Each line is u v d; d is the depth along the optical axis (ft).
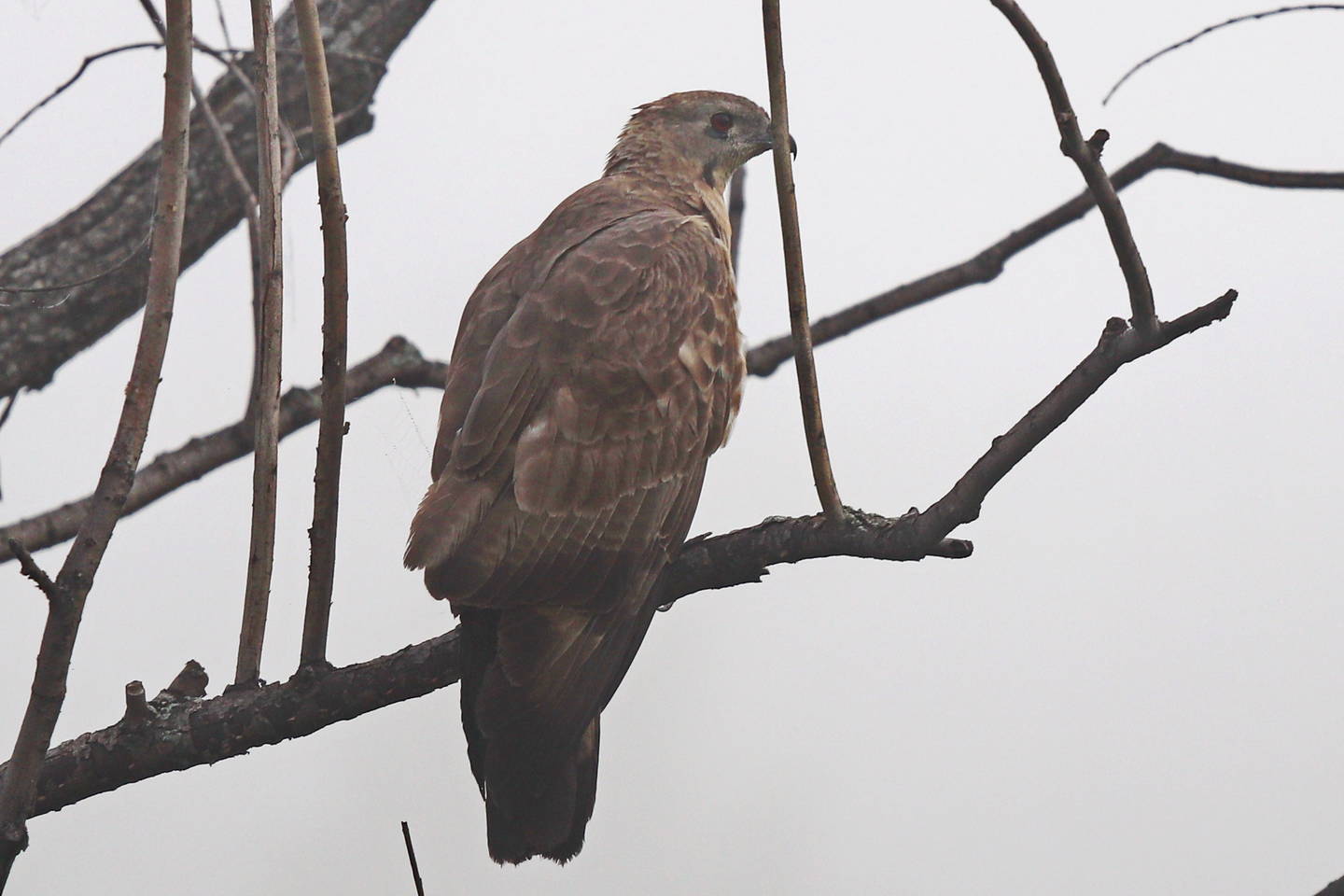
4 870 20.93
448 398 27.63
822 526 24.50
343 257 23.31
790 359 35.42
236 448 32.94
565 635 25.41
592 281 28.09
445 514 25.43
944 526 22.88
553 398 26.76
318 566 24.48
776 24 22.63
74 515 32.22
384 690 24.73
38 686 20.63
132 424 20.72
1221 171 30.09
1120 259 20.99
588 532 26.17
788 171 22.94
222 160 35.53
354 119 36.88
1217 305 20.99
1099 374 21.54
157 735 24.58
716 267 29.68
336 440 24.03
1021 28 20.35
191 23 21.30
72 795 24.57
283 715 24.63
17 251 34.99
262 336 24.26
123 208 35.55
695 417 27.99
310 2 22.90
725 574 26.03
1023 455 22.17
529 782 24.61
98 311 34.91
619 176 34.86
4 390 34.24
